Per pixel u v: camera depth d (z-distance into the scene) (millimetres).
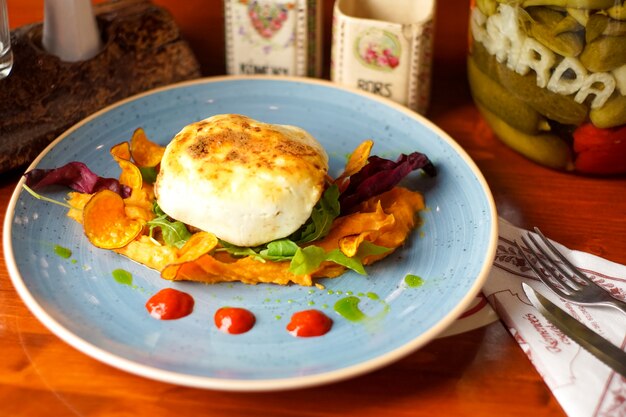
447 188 668
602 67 635
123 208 636
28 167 684
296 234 622
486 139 766
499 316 604
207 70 828
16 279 581
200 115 739
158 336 569
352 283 609
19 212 631
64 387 562
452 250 625
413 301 592
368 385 565
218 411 552
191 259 586
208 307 593
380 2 777
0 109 708
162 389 562
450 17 905
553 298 610
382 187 651
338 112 739
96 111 742
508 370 577
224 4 776
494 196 708
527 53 654
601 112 657
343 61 762
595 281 627
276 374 537
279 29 776
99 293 596
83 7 742
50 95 729
